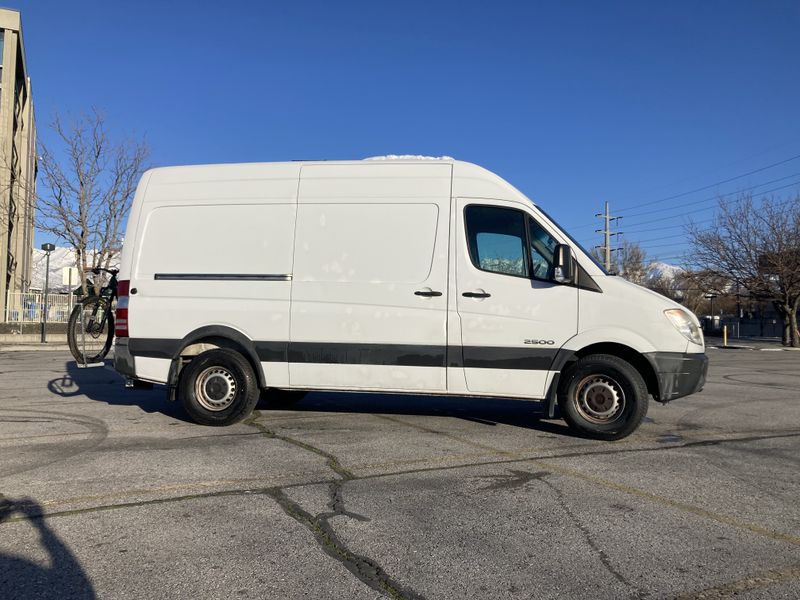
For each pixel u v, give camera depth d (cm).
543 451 586
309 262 674
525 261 647
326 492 454
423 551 352
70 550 348
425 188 668
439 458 555
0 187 2755
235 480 481
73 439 621
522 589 308
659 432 694
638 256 7281
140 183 723
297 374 674
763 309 5759
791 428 732
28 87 3381
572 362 644
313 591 304
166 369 691
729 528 392
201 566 330
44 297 2367
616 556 348
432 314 651
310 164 691
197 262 694
